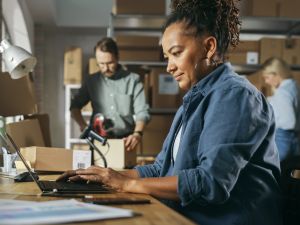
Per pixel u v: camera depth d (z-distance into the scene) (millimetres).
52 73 7664
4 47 2416
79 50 6863
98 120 3299
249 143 1195
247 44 4730
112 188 1303
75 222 765
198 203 1244
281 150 3736
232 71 1344
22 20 6129
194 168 1240
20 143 2406
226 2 1339
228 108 1210
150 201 1062
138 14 4613
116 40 4688
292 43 4750
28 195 1199
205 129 1227
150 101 4754
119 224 769
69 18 7250
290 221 1371
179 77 1334
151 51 4715
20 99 2748
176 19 1317
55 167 2217
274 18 4656
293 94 3814
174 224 781
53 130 7637
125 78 3514
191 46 1299
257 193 1263
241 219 1230
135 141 2865
